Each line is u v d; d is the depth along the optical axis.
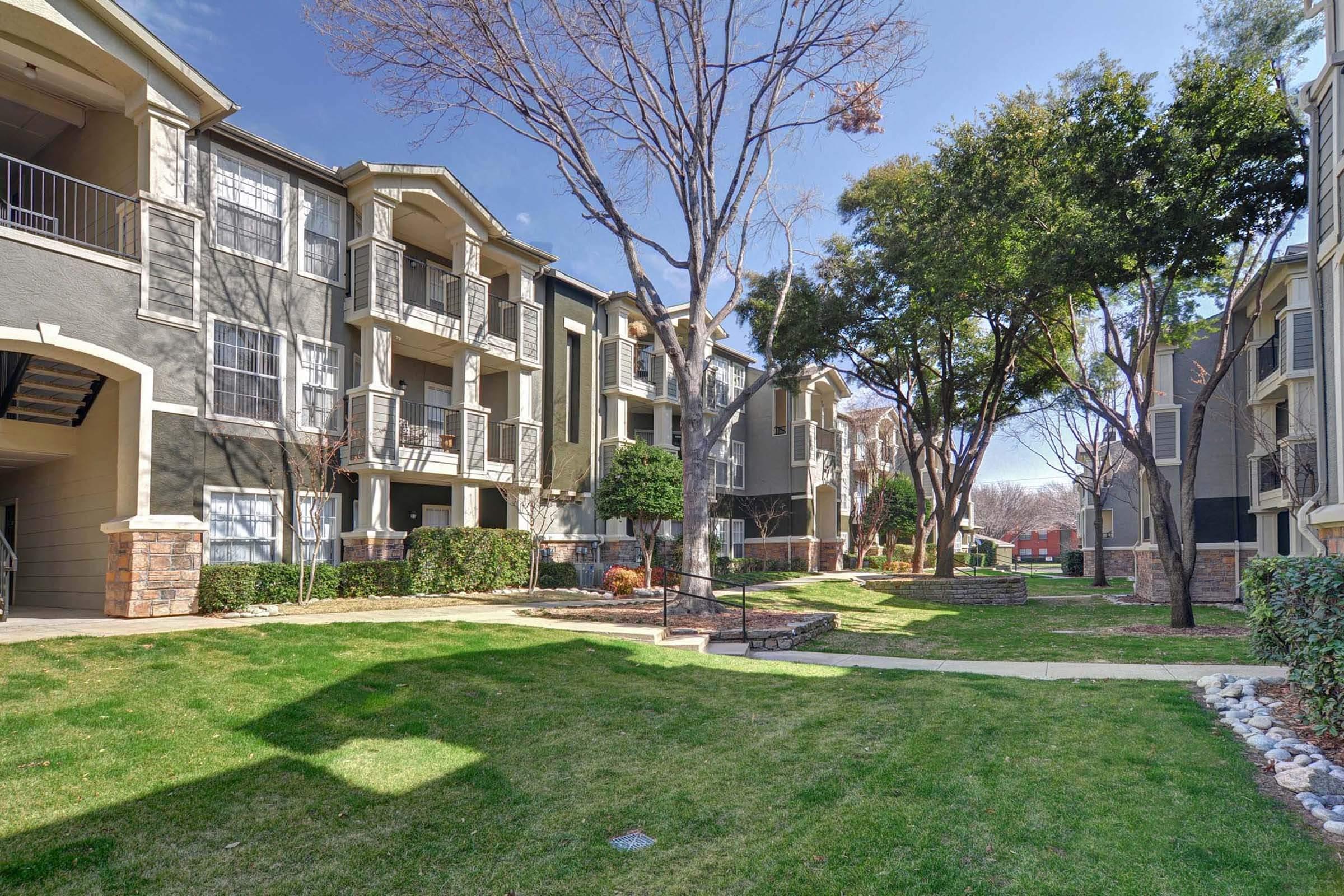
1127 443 15.07
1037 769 5.12
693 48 13.39
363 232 16.09
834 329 20.84
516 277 19.98
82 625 9.35
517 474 19.09
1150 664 9.84
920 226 17.28
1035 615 18.05
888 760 5.33
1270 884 3.45
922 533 26.69
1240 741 5.80
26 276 10.27
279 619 10.77
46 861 3.55
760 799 4.60
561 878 3.59
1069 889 3.44
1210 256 12.32
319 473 14.71
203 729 5.37
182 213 12.16
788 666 9.13
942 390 24.58
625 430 23.44
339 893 3.43
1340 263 8.87
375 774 4.84
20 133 14.07
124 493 11.48
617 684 7.55
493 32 12.73
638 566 22.12
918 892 3.43
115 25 11.53
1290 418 18.41
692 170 14.29
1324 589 5.48
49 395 12.39
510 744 5.60
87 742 4.95
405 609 13.31
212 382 13.52
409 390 18.77
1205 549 21.55
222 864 3.65
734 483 30.55
